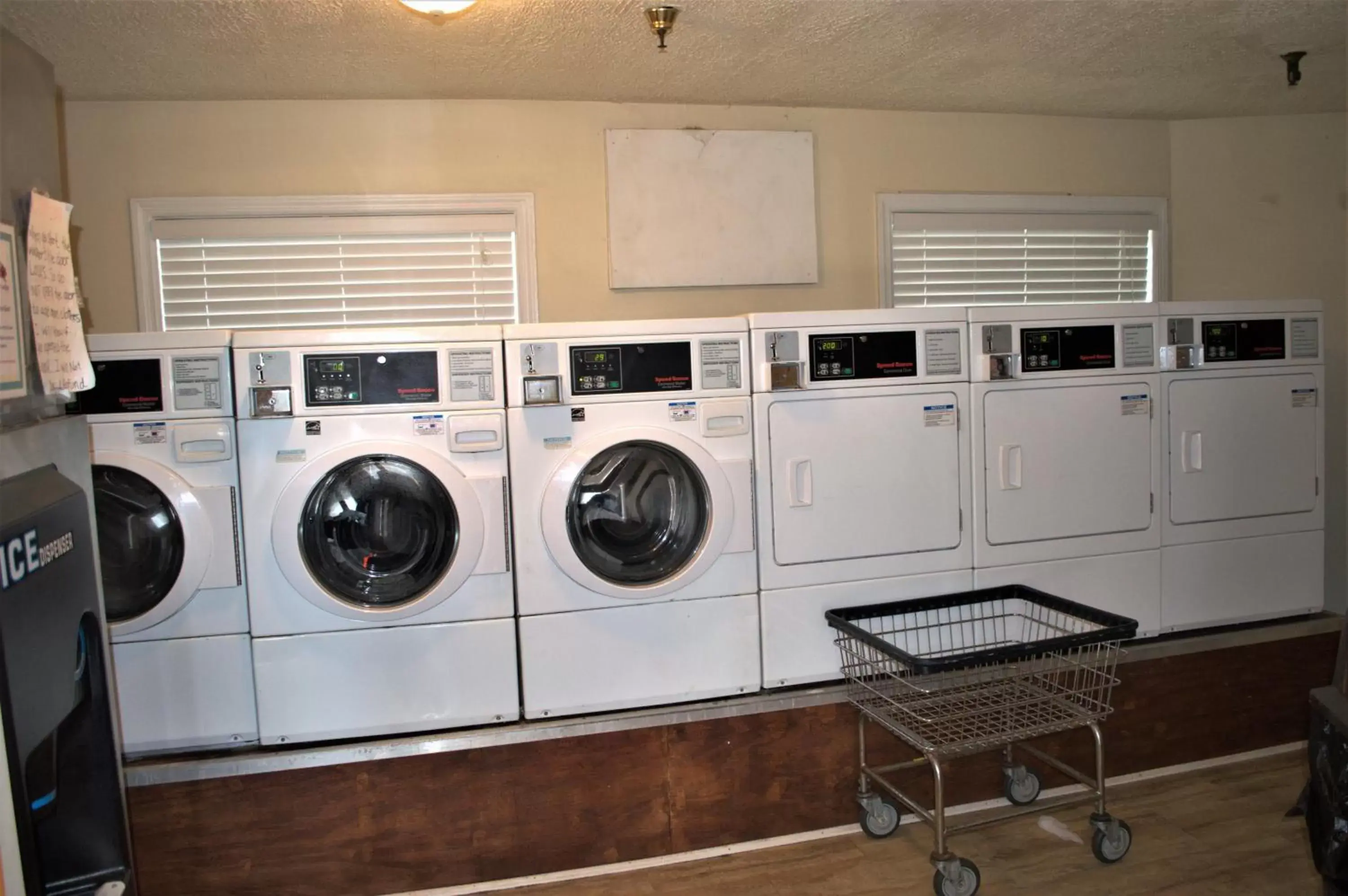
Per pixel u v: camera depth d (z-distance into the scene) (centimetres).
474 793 263
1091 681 300
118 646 249
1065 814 294
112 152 336
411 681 259
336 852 258
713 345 272
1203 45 316
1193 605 321
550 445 262
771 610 280
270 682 253
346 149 347
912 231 404
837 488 283
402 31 276
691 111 373
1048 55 323
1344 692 175
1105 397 307
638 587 268
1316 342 329
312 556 254
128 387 245
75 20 260
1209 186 429
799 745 282
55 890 145
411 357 254
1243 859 262
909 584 292
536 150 361
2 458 125
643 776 272
